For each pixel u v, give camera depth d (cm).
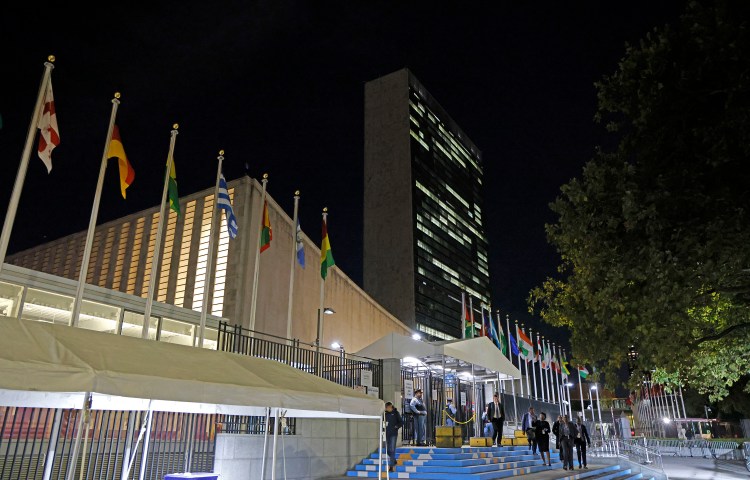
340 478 1534
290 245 3719
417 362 2380
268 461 1390
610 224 1016
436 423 2128
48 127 1349
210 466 1278
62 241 4897
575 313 1169
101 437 1162
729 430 5844
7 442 991
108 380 693
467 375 2708
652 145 999
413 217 13425
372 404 1027
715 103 951
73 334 791
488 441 1856
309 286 3834
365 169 14375
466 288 15400
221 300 3416
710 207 916
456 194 16162
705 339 1130
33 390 629
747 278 978
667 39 998
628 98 1069
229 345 1523
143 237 4281
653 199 943
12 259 5228
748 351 1512
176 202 1744
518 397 3231
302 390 915
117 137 1551
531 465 1856
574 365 1178
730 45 894
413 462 1602
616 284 972
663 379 1859
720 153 894
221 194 1859
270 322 3300
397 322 5922
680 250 916
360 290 4775
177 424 1226
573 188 1090
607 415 6700
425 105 15538
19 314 2028
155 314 2477
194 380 783
